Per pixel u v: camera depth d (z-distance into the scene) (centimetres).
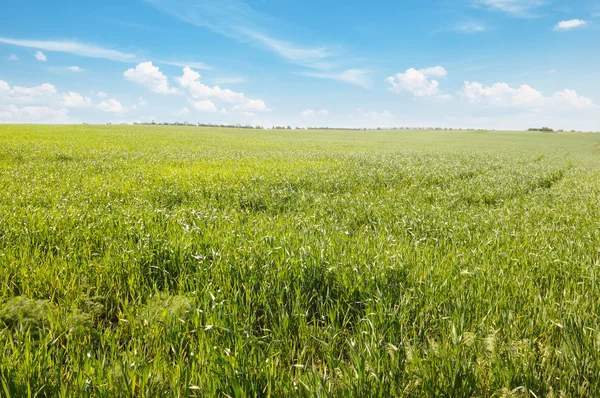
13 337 341
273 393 278
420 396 276
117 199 1061
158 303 413
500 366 296
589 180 2131
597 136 12838
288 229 745
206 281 460
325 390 272
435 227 837
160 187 1276
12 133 4503
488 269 534
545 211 1083
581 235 777
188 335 356
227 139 5706
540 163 3216
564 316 386
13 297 412
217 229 728
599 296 454
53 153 2338
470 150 5188
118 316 408
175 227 716
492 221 916
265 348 341
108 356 324
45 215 763
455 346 316
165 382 287
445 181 1783
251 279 461
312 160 2609
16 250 575
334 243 633
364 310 416
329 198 1212
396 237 751
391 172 1969
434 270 514
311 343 366
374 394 269
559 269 556
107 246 596
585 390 290
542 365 309
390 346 306
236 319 387
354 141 7050
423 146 6138
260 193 1219
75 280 466
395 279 490
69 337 345
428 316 398
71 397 263
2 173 1477
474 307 416
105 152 2641
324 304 440
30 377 275
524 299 444
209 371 290
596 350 322
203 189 1272
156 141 4378
